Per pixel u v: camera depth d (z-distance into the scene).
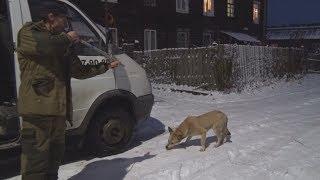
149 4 24.20
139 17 23.36
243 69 14.99
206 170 5.63
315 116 9.80
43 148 4.14
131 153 6.55
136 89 6.82
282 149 6.66
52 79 4.14
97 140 6.27
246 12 33.88
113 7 21.48
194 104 11.71
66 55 4.25
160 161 6.00
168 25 25.73
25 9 5.36
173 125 8.59
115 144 6.47
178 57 15.51
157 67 16.41
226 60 13.91
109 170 5.71
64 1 6.02
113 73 6.42
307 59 24.17
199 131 6.45
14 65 5.18
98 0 20.28
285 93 14.81
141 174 5.51
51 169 4.39
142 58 16.92
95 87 6.12
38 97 4.08
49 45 3.91
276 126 8.48
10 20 5.20
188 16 27.41
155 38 24.67
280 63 18.59
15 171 5.84
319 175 5.53
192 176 5.44
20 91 4.16
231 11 32.12
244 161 6.02
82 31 6.21
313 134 7.73
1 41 5.46
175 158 6.12
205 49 14.45
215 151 6.45
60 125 4.28
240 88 14.55
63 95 4.24
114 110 6.45
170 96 13.52
